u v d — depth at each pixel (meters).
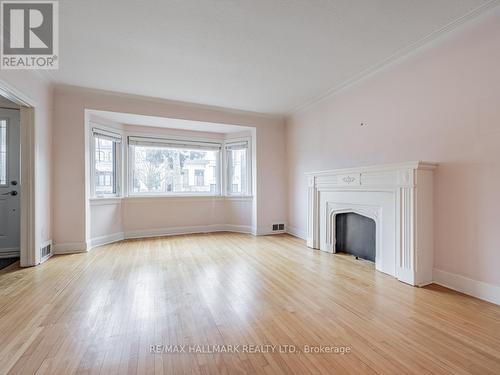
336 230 3.42
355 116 3.22
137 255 3.26
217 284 2.30
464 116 2.08
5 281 2.36
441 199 2.26
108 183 4.10
